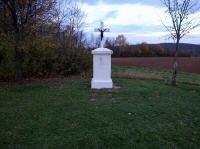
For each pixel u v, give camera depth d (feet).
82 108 26.84
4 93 34.53
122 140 19.75
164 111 27.17
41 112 25.50
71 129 21.33
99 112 25.52
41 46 48.91
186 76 80.48
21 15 41.01
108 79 37.40
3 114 24.85
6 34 42.68
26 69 52.80
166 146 19.29
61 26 64.03
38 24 44.42
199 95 37.63
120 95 33.04
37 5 43.19
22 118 23.77
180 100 32.71
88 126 22.06
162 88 39.60
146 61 151.74
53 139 19.49
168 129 22.45
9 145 18.49
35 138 19.62
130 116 24.82
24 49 43.14
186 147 19.58
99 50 36.70
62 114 24.89
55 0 51.55
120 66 118.32
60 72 57.06
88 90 35.83
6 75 49.49
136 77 53.11
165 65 131.64
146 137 20.47
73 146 18.60
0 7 41.96
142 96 33.24
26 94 33.73
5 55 49.88
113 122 23.11
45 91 35.60
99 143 19.08
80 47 62.54
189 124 24.26
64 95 32.81
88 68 61.52
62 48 58.49
